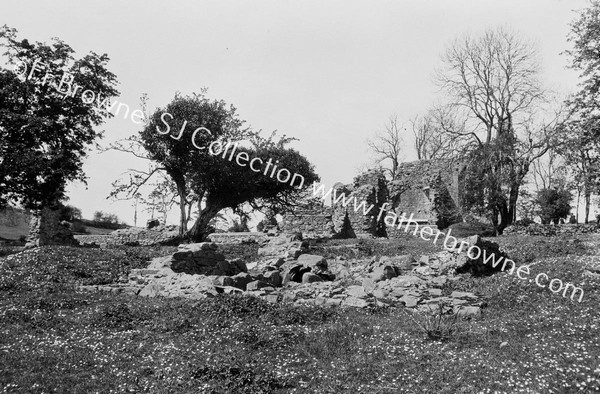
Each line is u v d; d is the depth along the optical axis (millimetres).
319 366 11195
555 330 12977
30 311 15695
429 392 9734
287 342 12734
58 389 9836
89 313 15602
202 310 15367
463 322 14195
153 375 10578
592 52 35781
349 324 14125
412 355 11516
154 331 13891
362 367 10977
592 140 35781
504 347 12000
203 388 9734
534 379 10031
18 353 11680
